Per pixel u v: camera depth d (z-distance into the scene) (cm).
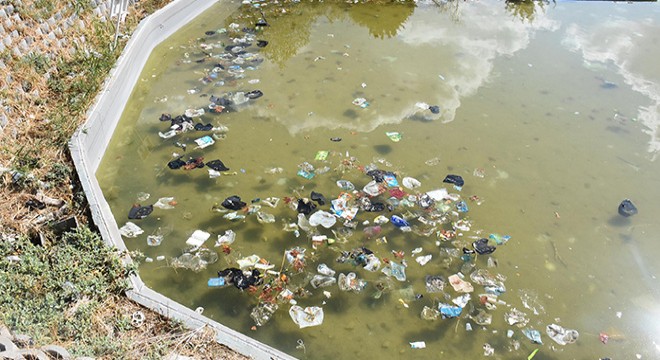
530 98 676
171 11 791
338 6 918
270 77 695
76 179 480
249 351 347
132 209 484
